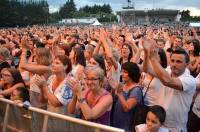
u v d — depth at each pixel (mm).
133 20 124938
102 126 4680
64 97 6270
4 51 9789
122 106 6383
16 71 7352
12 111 5980
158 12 125625
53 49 12898
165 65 7406
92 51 10570
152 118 5527
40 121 5445
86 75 5863
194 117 7609
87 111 5547
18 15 112500
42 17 128500
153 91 6914
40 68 7129
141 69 7281
